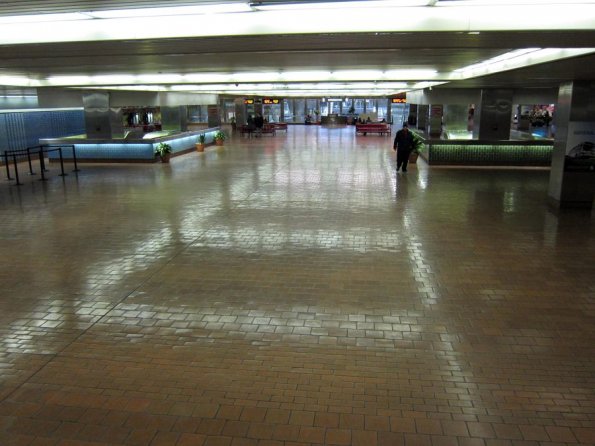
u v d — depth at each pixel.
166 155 18.45
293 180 14.36
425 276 6.59
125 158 18.78
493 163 17.44
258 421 3.64
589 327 5.11
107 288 6.25
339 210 10.45
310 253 7.59
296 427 3.57
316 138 30.42
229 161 19.02
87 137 19.47
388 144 26.12
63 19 5.09
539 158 17.27
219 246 7.96
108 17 4.94
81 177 15.23
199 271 6.84
